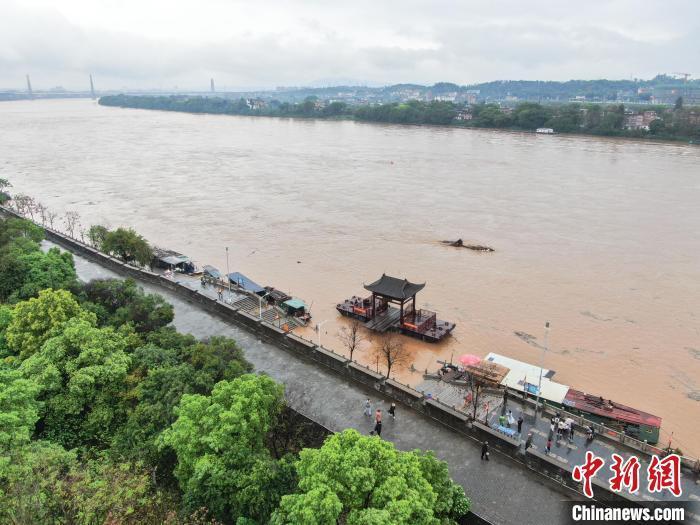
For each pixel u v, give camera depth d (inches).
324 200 7047.2
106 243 4183.1
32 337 2112.5
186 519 1381.6
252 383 1656.0
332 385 2265.0
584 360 3238.2
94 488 1358.3
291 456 1611.7
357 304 3831.2
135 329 2410.2
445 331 3518.7
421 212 6471.5
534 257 4992.6
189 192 7386.8
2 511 1218.6
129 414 1802.4
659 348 3380.9
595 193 7337.6
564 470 1701.5
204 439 1488.7
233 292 3838.6
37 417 1680.6
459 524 1587.1
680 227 5851.4
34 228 3978.8
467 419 1940.2
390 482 1237.7
